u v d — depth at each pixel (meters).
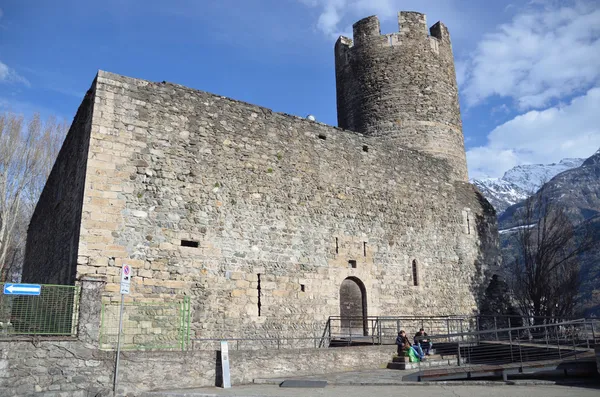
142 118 16.11
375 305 20.75
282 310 17.78
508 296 26.11
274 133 19.31
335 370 15.77
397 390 12.15
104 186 14.95
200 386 12.80
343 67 29.45
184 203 16.30
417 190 24.03
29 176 35.50
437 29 29.39
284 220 18.67
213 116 17.75
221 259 16.67
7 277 39.91
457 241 25.12
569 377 14.30
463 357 18.75
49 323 11.80
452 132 27.59
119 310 14.34
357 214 21.19
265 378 13.92
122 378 11.84
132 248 14.97
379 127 26.77
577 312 32.44
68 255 15.69
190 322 15.53
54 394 11.02
